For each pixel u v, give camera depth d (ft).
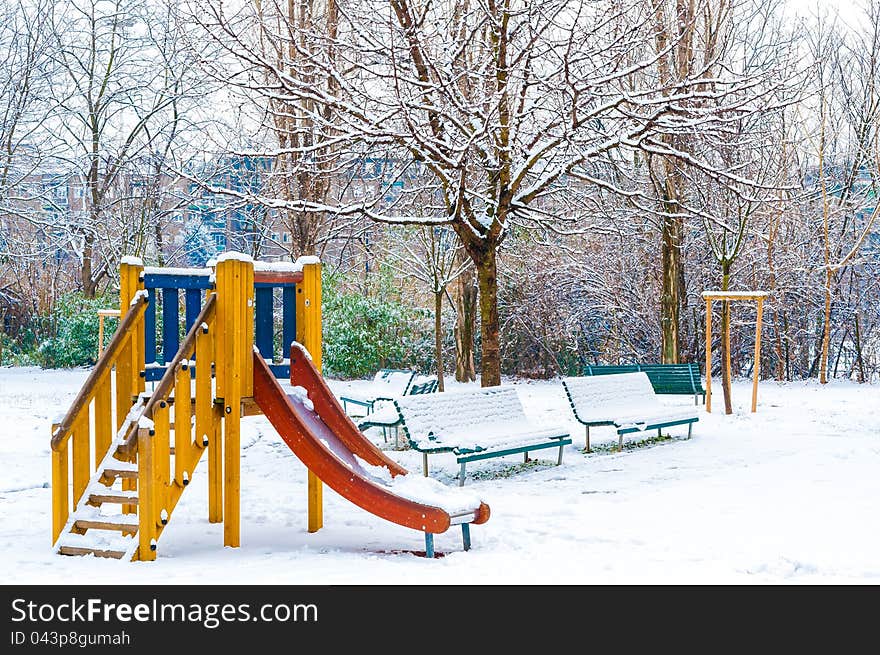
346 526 25.72
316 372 25.52
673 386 60.34
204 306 22.75
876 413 55.26
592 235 98.63
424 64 42.50
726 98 49.65
